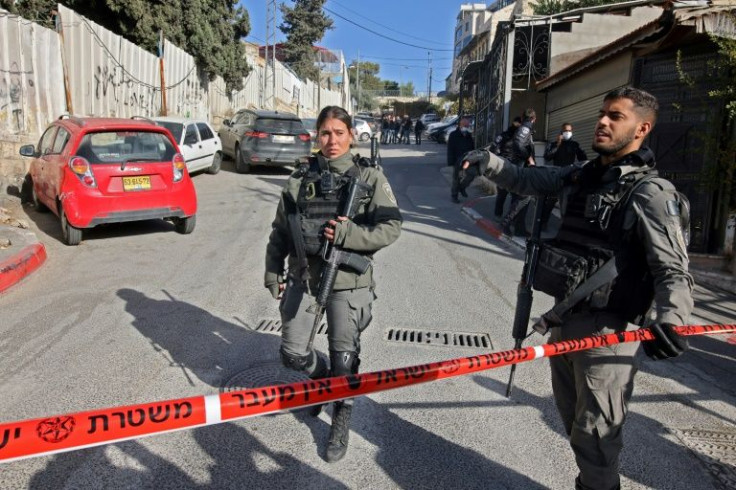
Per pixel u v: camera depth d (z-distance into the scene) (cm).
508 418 358
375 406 369
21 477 286
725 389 409
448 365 204
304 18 4934
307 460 309
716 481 300
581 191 242
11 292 571
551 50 1377
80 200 726
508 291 621
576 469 308
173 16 1858
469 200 1227
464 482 294
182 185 802
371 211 296
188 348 445
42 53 1088
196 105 2078
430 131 3484
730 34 671
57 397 365
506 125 1371
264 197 1179
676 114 760
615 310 225
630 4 1323
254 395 169
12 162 995
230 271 661
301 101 4159
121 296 564
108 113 1376
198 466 301
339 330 300
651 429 350
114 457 305
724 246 717
